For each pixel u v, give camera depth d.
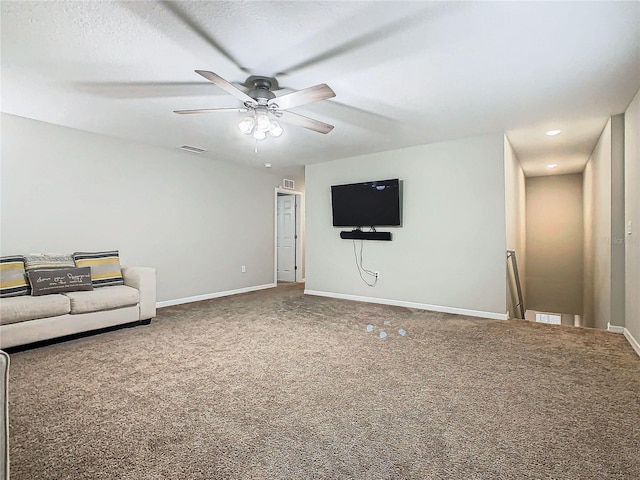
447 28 2.03
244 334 3.43
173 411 1.92
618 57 2.36
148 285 3.79
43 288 3.16
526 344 3.11
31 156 3.65
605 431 1.71
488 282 4.19
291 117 2.91
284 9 1.86
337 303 5.02
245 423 1.79
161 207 4.85
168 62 2.43
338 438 1.66
